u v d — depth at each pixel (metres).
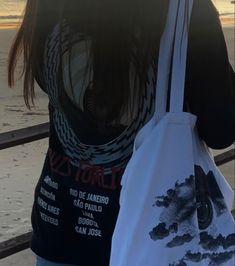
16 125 6.09
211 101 1.62
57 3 1.72
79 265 1.81
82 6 1.64
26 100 1.91
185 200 1.63
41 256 1.87
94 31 1.62
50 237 1.84
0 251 2.49
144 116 1.66
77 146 1.76
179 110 1.63
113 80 1.63
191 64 1.62
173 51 1.62
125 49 1.61
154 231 1.62
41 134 2.48
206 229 1.65
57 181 1.81
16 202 4.38
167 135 1.63
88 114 1.70
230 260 1.67
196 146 1.68
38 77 1.85
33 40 1.79
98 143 1.72
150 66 1.64
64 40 1.70
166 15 1.61
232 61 10.08
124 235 1.64
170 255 1.62
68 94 1.73
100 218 1.75
